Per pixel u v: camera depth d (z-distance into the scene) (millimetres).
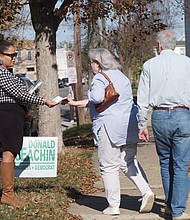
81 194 7824
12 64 6500
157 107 5891
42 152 7109
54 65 11852
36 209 6473
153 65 5891
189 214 6266
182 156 5906
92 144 14508
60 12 11328
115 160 6316
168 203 6191
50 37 11773
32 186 8109
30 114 14664
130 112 6250
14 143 6348
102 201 7273
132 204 7008
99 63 6305
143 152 12266
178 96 5809
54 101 6383
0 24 11359
